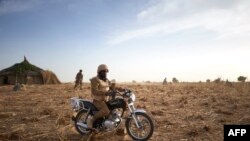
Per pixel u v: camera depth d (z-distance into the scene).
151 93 18.95
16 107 13.19
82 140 7.71
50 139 7.90
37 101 15.23
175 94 18.16
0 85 30.83
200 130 8.66
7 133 8.29
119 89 7.91
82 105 8.07
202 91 19.89
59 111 11.76
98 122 7.81
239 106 12.77
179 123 9.56
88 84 30.89
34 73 32.25
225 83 25.95
